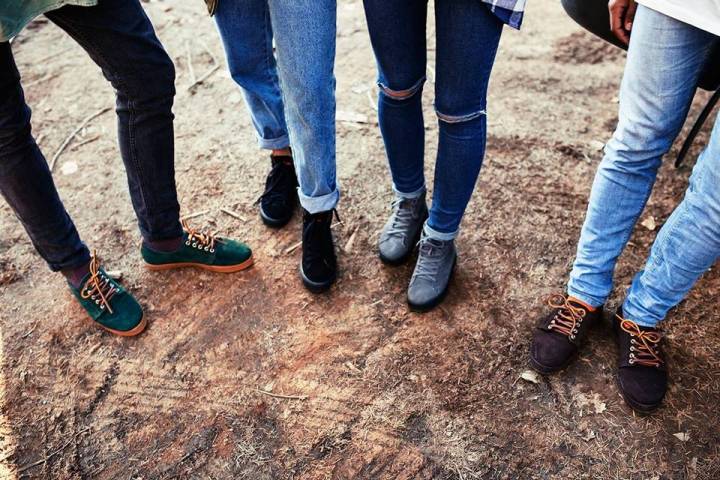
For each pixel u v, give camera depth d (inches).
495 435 67.8
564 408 69.7
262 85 79.0
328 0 57.5
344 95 116.6
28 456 67.7
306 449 67.4
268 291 83.3
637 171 62.1
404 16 60.0
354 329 78.5
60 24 57.4
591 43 127.0
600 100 113.2
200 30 135.6
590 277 71.1
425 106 113.5
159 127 67.5
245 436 68.7
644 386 68.4
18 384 74.0
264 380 73.7
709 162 55.1
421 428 68.7
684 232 59.7
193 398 72.3
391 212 93.5
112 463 66.9
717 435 66.6
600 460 65.3
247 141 107.3
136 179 71.9
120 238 91.3
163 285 84.6
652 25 53.6
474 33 56.1
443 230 76.5
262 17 73.2
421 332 77.8
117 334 78.5
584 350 75.0
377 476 65.1
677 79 55.1
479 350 75.6
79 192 98.8
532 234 89.4
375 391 72.1
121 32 57.6
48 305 82.5
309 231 77.9
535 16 135.9
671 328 76.4
